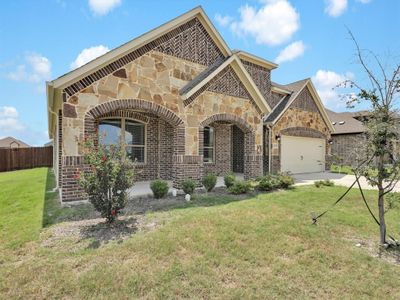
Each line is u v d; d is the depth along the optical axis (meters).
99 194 5.71
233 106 11.98
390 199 5.26
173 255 4.34
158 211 7.02
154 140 13.08
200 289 3.39
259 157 13.06
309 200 8.63
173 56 10.30
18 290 3.37
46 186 11.81
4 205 7.86
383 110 4.82
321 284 3.56
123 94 8.84
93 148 6.19
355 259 4.32
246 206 7.63
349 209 7.52
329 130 20.67
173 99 10.11
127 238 5.06
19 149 24.45
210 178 10.06
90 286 3.42
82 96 8.01
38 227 5.71
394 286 3.55
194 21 11.16
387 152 4.76
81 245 4.75
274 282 3.58
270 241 4.97
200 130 10.78
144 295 3.27
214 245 4.73
